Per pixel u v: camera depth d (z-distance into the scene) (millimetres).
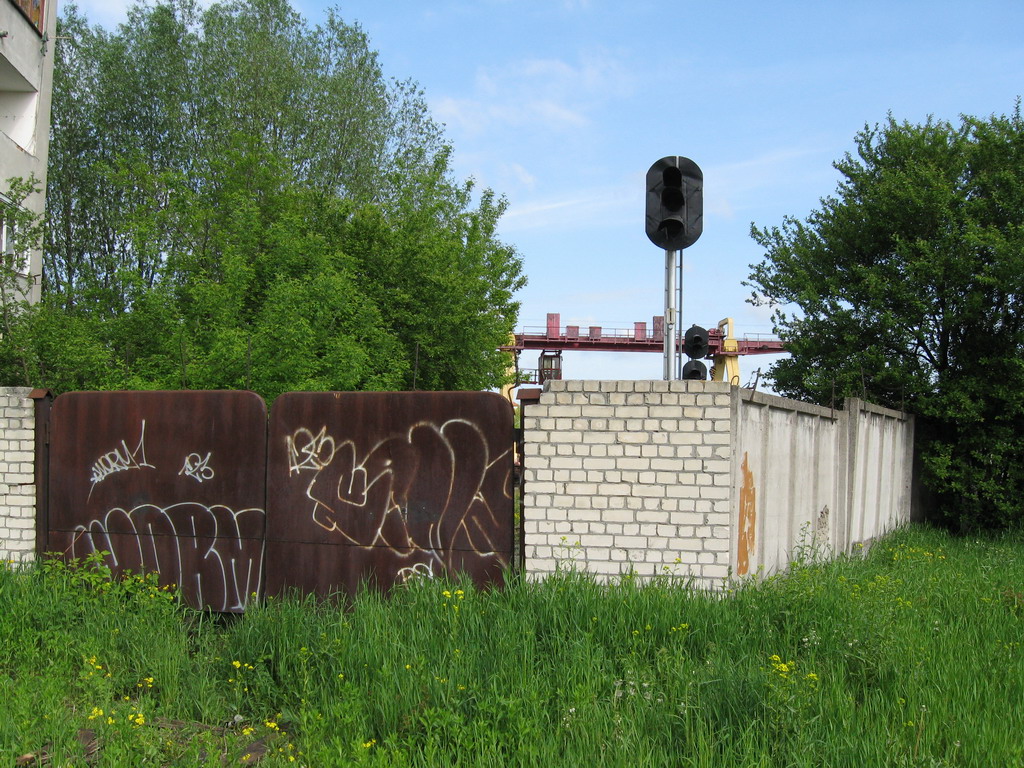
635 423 6605
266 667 5551
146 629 6164
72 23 27312
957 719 4559
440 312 15930
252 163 16672
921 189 14398
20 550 7590
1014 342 13828
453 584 6578
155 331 12586
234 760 4355
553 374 25953
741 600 6121
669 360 7855
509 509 6727
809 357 15617
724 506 6465
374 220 15922
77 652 5742
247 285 12859
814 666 5188
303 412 7070
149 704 5082
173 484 7305
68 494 7527
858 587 6762
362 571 6914
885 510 13102
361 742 4293
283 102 25016
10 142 17234
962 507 14430
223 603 7148
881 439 12688
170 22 26188
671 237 7867
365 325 13172
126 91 26141
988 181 14242
